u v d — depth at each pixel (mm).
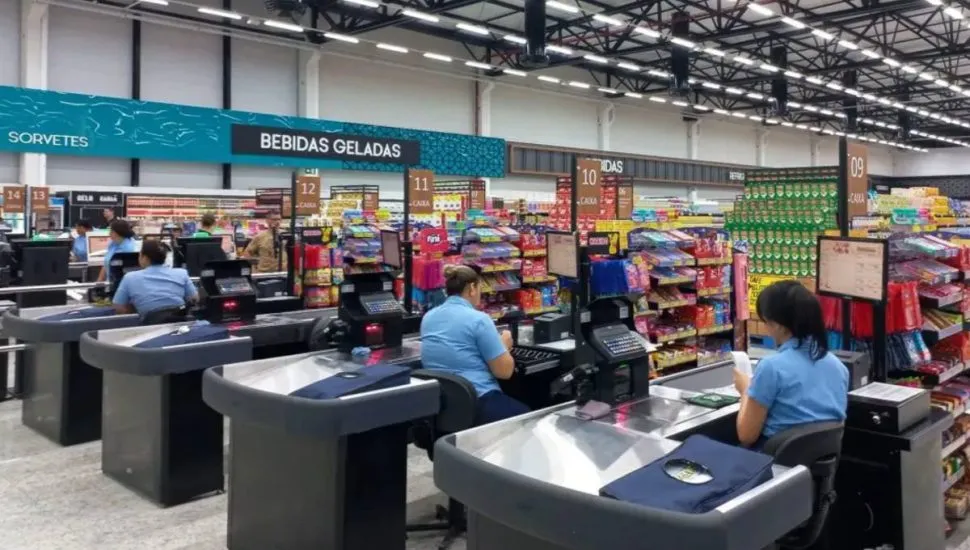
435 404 3152
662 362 6504
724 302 7262
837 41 15883
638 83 23438
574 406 2695
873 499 2977
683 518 1665
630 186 10297
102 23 13875
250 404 2951
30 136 12758
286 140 15945
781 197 7391
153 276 5070
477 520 2248
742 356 2865
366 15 15211
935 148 34938
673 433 2396
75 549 3389
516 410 3539
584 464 2203
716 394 2936
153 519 3719
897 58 17859
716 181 26609
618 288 5863
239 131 15266
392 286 4125
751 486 1832
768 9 13984
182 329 4215
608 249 6148
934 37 18172
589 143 22938
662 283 6574
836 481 3064
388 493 3076
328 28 16297
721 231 7504
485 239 7406
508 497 1972
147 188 13328
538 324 4168
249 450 3211
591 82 22594
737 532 1682
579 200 6152
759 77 20438
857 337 3619
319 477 2941
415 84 18578
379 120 17891
